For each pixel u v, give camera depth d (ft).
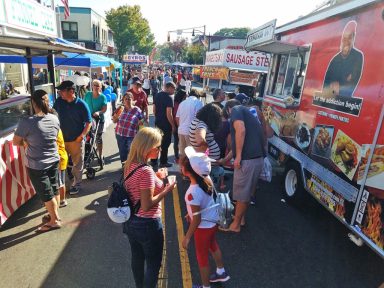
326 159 13.83
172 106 22.29
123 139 20.33
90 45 119.75
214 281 11.06
